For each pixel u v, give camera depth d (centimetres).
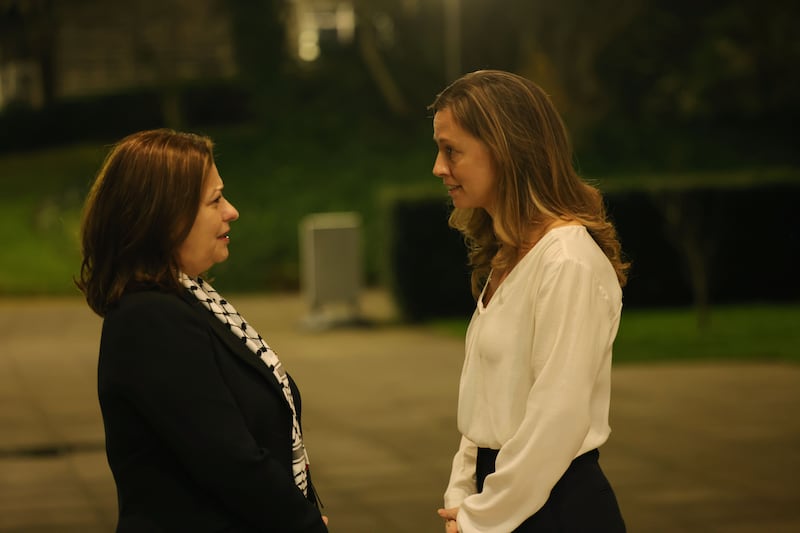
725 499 750
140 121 3844
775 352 1441
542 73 3441
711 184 2019
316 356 1530
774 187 2042
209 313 288
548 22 3469
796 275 2072
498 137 296
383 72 3634
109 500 788
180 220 285
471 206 310
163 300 277
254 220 2803
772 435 955
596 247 296
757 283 2067
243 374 285
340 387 1269
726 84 3362
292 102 3697
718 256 2047
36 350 1650
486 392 304
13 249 2722
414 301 1933
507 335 298
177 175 285
